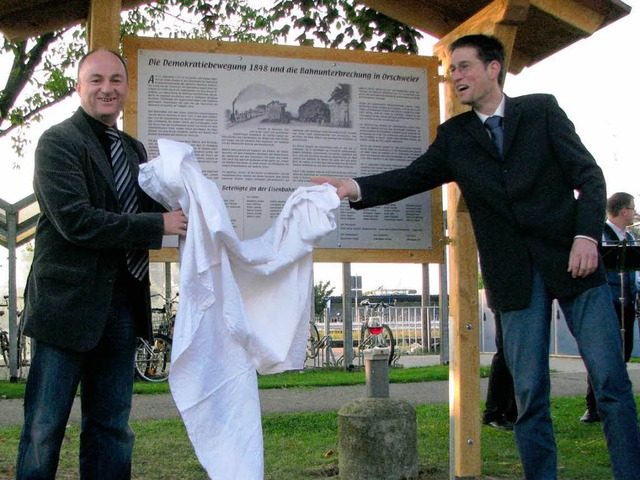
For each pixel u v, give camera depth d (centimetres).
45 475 326
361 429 495
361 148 498
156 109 469
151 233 336
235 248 353
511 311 388
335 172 493
